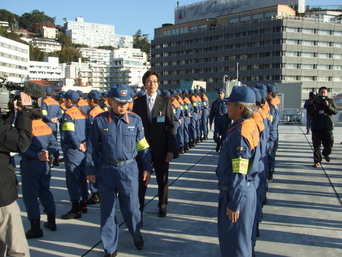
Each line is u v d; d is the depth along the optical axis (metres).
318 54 71.31
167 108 5.00
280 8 72.19
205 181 7.04
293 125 18.44
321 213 5.12
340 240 4.21
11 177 3.16
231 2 81.44
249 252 3.03
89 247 4.16
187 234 4.48
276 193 6.11
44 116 6.86
